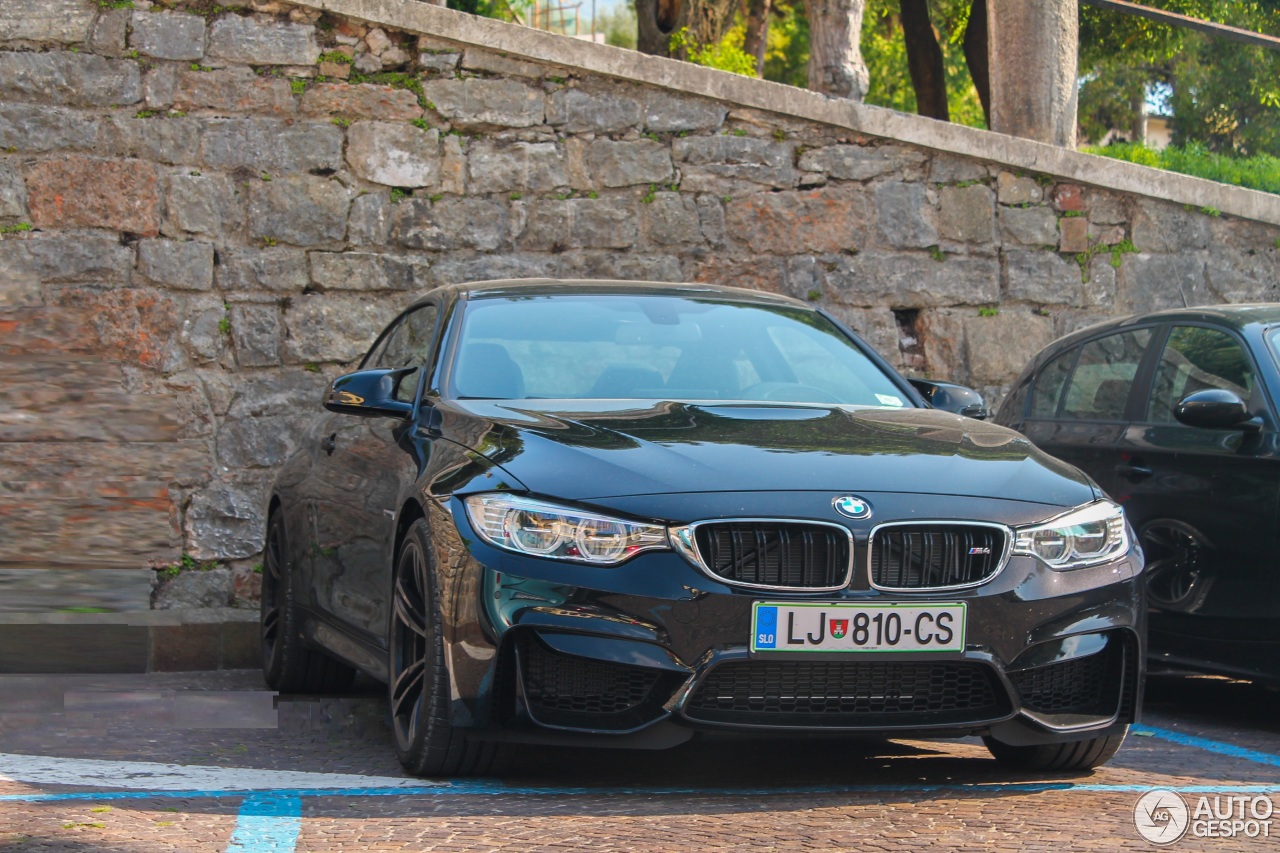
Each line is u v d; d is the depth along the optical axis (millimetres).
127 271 8289
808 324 5754
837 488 4031
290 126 8539
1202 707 6449
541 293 5652
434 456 4578
